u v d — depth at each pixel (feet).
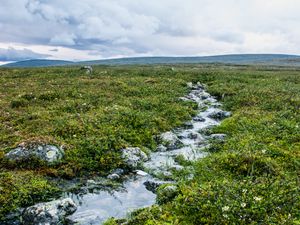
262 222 25.53
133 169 42.68
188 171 40.96
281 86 106.32
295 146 47.01
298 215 27.14
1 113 63.87
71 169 39.75
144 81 115.03
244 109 75.51
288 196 29.48
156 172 41.50
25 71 149.38
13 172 37.29
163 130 60.13
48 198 33.42
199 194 30.60
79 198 34.27
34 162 39.93
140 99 80.69
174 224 26.66
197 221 27.12
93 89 91.97
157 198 33.71
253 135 53.47
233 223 25.58
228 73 160.97
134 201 33.83
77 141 46.83
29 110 67.15
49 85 99.60
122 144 47.32
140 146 49.93
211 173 39.01
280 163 40.42
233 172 38.58
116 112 62.85
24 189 33.14
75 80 111.24
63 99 78.69
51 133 50.19
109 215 30.81
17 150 41.04
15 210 30.35
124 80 114.01
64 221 29.50
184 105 83.56
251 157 39.81
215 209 27.68
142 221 27.89
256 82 122.42
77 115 60.70
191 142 55.67
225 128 61.16
